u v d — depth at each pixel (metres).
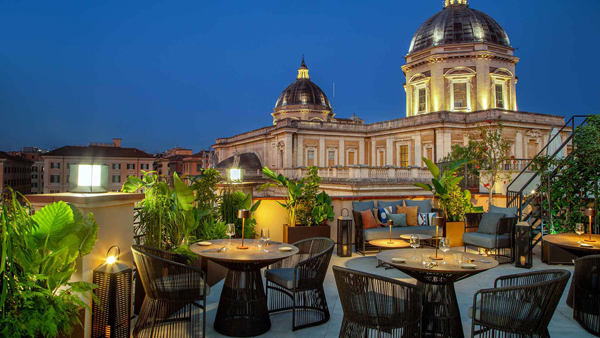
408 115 36.72
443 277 4.67
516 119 29.19
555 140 13.31
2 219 3.13
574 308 5.64
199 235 7.11
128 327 4.55
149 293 4.52
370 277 4.02
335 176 23.53
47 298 3.60
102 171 4.93
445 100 33.62
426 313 4.73
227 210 8.31
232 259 4.80
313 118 47.69
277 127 36.12
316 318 5.53
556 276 4.36
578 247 6.09
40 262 3.60
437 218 5.25
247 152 43.38
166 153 86.69
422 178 23.06
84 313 4.21
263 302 5.14
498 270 8.37
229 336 4.94
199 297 4.61
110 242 4.82
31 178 69.50
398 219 10.23
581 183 9.44
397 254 5.39
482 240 9.07
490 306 4.11
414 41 36.94
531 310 3.95
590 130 9.47
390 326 4.03
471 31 33.97
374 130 35.75
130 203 5.24
